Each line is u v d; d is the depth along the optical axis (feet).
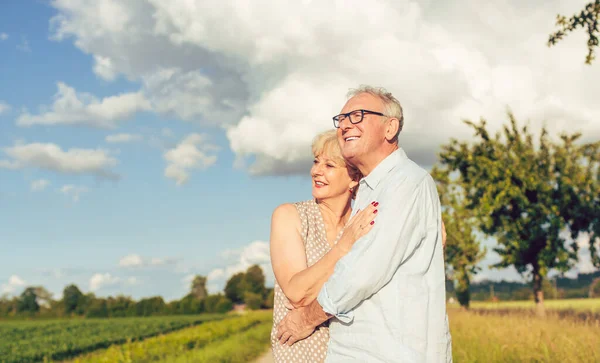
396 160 7.75
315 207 9.20
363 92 8.20
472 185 69.56
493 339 27.63
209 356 45.27
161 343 61.98
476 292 129.49
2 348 102.58
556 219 62.85
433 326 7.08
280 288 8.86
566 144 65.05
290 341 8.31
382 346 6.87
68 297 342.64
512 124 68.85
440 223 7.63
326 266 7.69
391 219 6.99
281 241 8.82
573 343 22.74
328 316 7.50
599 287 132.05
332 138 9.00
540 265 63.87
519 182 67.05
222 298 335.88
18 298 357.82
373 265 6.82
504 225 66.80
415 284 7.11
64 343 108.37
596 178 63.36
